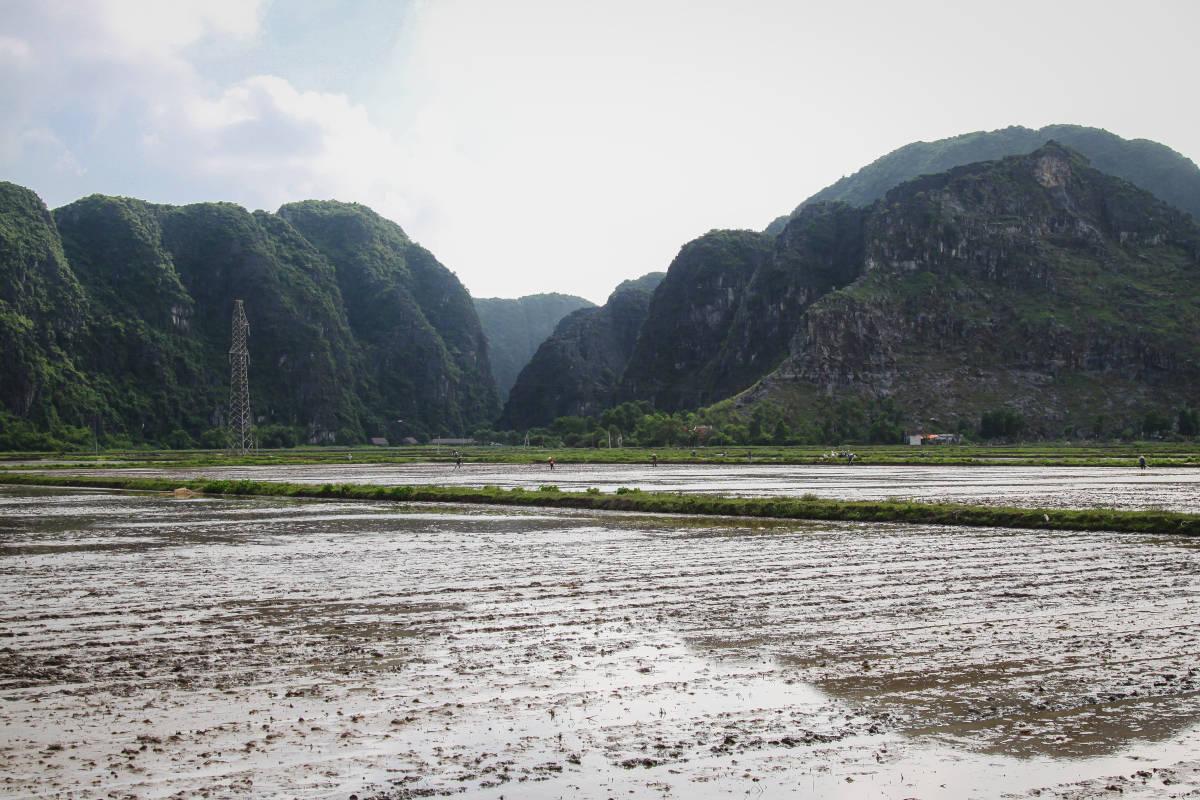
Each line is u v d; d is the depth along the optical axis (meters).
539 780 14.45
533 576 33.03
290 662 21.00
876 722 16.91
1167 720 16.88
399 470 132.38
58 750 15.56
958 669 20.09
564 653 21.72
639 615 25.97
